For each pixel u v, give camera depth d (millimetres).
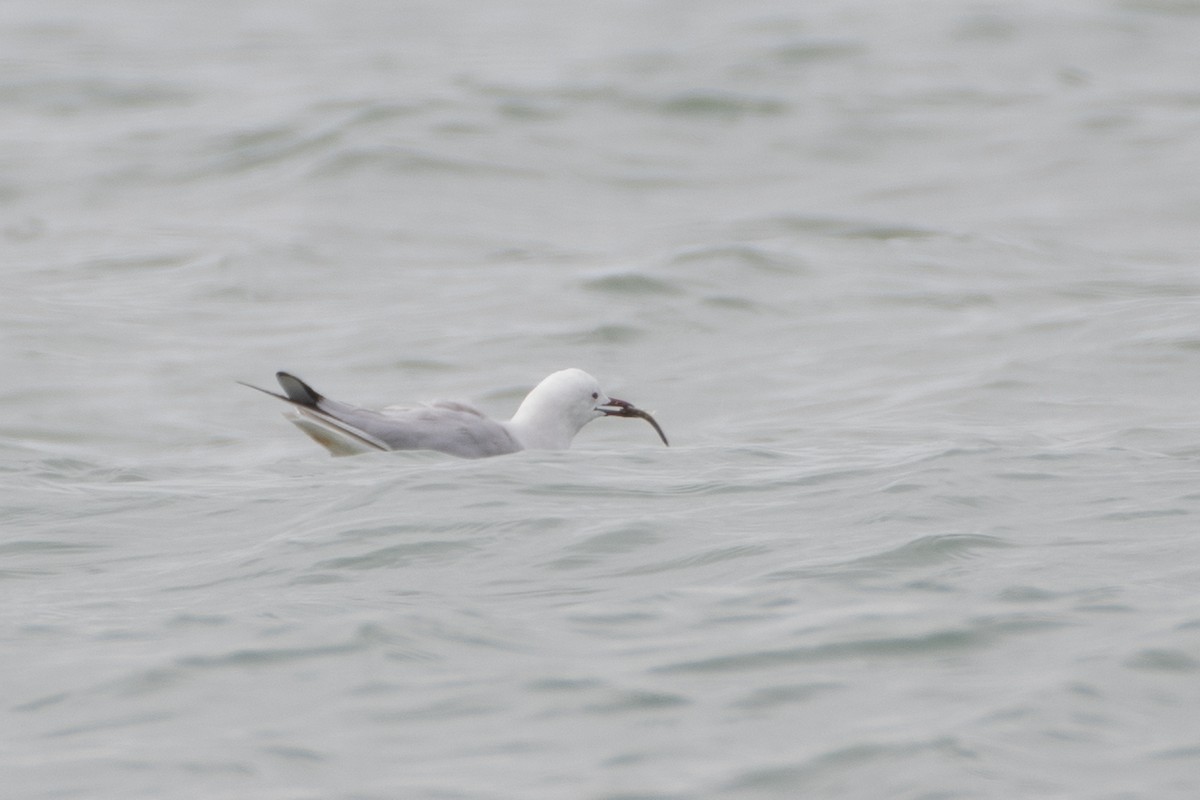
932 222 25500
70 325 20141
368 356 18969
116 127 32844
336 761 7172
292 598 9273
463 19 45469
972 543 9883
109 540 10820
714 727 7430
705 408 16766
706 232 25078
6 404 16812
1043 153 29656
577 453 12992
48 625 8953
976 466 11867
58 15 46812
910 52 37125
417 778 7012
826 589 9133
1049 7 40531
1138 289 21047
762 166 29516
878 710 7543
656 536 10250
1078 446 13078
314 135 30547
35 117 34156
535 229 25578
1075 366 17281
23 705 7828
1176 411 15227
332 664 8195
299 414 13227
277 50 41219
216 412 16797
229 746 7328
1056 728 7305
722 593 9148
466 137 30516
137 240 25047
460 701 7750
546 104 32844
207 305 21359
